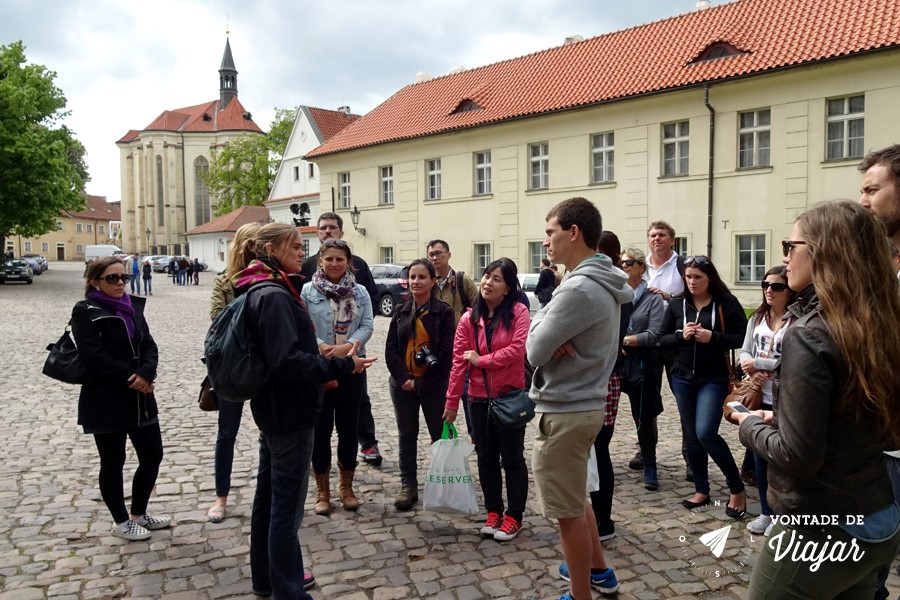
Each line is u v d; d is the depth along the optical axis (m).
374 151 30.78
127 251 86.56
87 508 4.79
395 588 3.62
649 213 22.11
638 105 22.11
